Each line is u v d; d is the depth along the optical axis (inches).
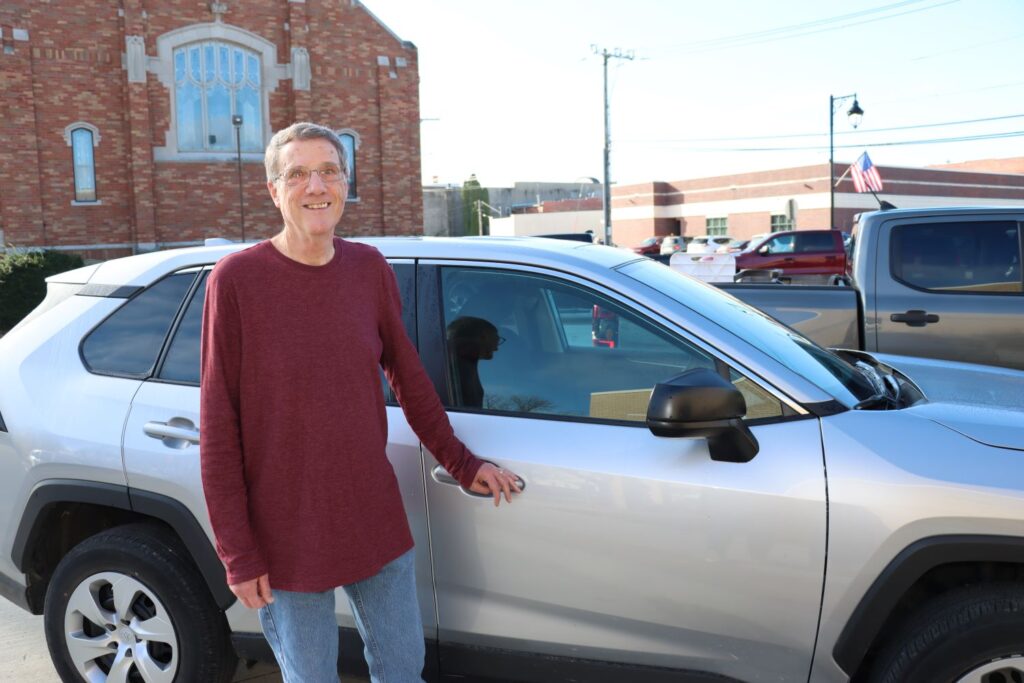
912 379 118.6
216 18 976.3
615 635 93.0
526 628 96.0
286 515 79.1
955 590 84.6
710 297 110.4
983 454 84.4
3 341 124.5
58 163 924.0
